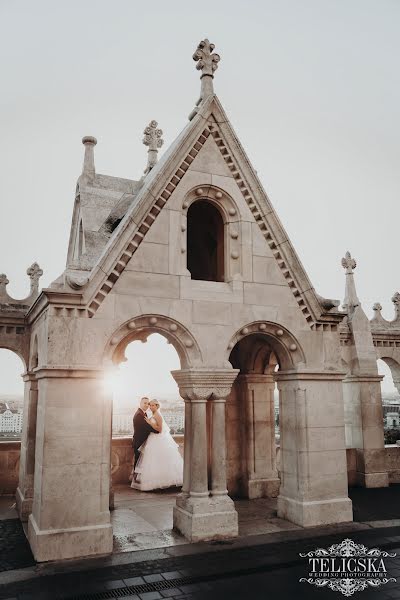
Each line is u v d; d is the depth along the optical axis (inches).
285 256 390.0
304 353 382.3
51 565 281.7
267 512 395.5
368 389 572.4
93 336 322.0
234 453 461.7
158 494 472.7
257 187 391.9
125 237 340.2
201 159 379.9
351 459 559.5
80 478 305.1
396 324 634.2
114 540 327.9
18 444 479.2
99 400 318.0
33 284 455.8
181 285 354.6
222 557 293.7
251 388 462.0
